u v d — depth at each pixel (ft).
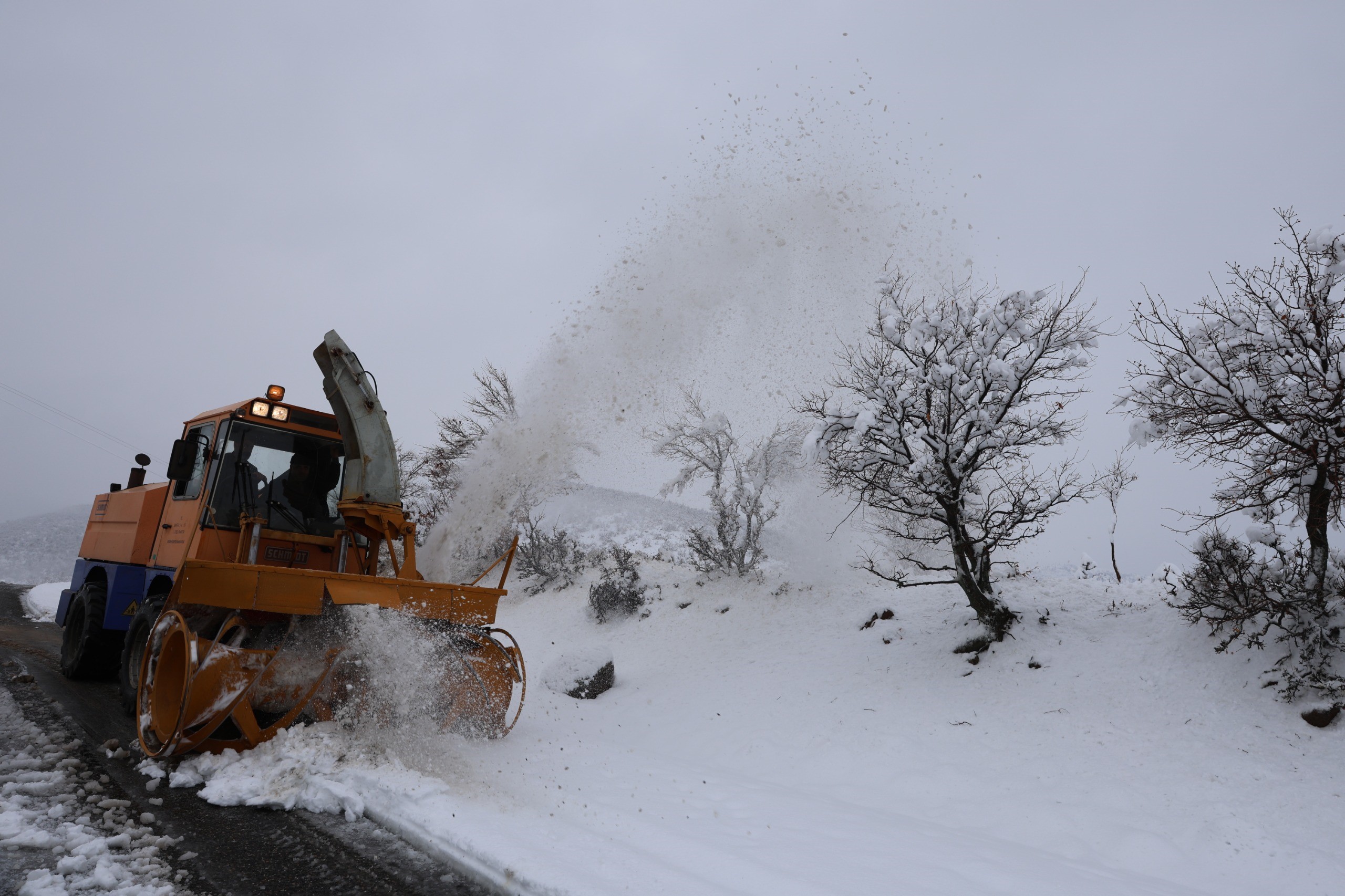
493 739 20.65
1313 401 20.59
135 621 21.24
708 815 15.80
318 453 21.77
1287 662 21.22
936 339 27.27
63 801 13.91
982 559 28.94
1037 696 24.20
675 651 38.75
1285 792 17.47
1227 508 23.15
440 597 18.84
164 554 21.86
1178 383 22.50
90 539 28.55
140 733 16.89
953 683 26.50
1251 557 23.43
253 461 20.70
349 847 12.54
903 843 14.67
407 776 15.05
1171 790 18.40
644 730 28.40
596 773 18.71
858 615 35.78
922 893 11.60
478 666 20.03
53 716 20.25
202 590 16.51
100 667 25.26
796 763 23.43
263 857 11.99
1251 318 22.15
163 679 16.97
